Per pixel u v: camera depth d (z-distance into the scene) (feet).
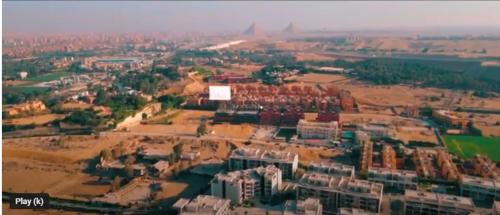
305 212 639.76
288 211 647.97
